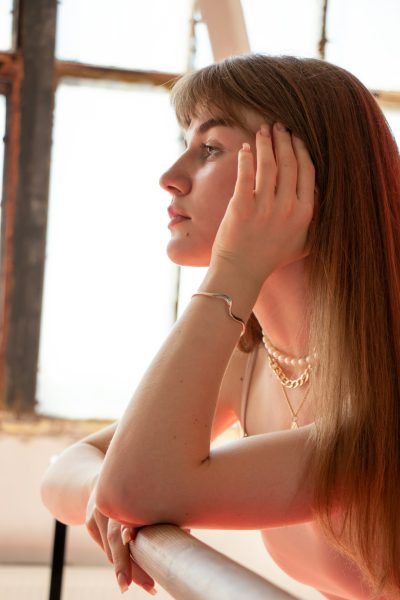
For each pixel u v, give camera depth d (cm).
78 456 136
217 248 105
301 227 106
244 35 227
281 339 120
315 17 476
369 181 111
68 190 464
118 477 93
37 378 461
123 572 99
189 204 114
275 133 109
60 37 460
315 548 122
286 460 98
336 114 111
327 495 98
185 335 100
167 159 468
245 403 137
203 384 97
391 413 102
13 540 438
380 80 482
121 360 471
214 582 63
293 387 121
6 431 448
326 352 105
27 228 460
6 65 453
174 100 119
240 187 104
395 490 101
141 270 472
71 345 468
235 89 111
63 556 161
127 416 96
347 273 107
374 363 103
